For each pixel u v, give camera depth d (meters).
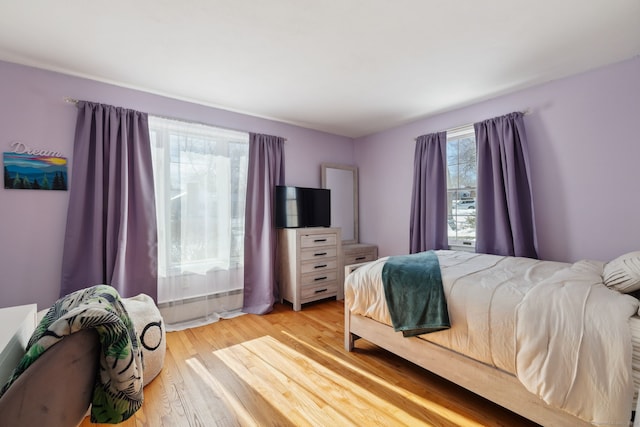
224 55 2.14
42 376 0.74
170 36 1.90
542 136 2.65
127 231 2.57
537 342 1.27
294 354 2.24
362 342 2.47
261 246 3.38
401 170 3.90
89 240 2.41
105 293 1.13
